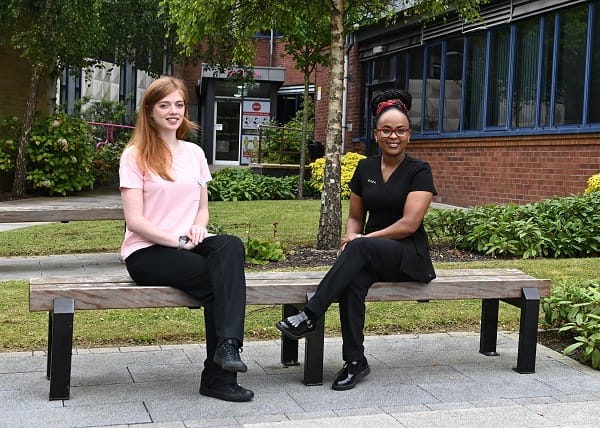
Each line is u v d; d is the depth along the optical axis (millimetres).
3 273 8125
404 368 4777
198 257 4117
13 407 3883
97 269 8438
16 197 16375
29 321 5629
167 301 4117
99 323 5680
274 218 12406
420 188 4590
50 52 15172
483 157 14750
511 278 4770
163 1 9359
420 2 10359
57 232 11250
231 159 28969
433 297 4582
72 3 14688
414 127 17406
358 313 4398
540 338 5625
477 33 15023
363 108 20000
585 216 9594
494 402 4125
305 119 17672
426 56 16828
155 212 4262
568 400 4180
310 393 4234
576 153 12281
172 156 4348
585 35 12156
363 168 4855
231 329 3898
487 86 14656
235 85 28531
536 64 13375
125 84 28469
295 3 10016
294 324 4258
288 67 29625
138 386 4285
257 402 4055
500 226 9281
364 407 4012
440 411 3918
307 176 20141
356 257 4336
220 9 9297
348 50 19891
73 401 3996
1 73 16906
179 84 4336
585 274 7809
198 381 4406
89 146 18688
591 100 12055
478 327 5938
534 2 13141
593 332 4934
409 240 4590
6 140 16625
